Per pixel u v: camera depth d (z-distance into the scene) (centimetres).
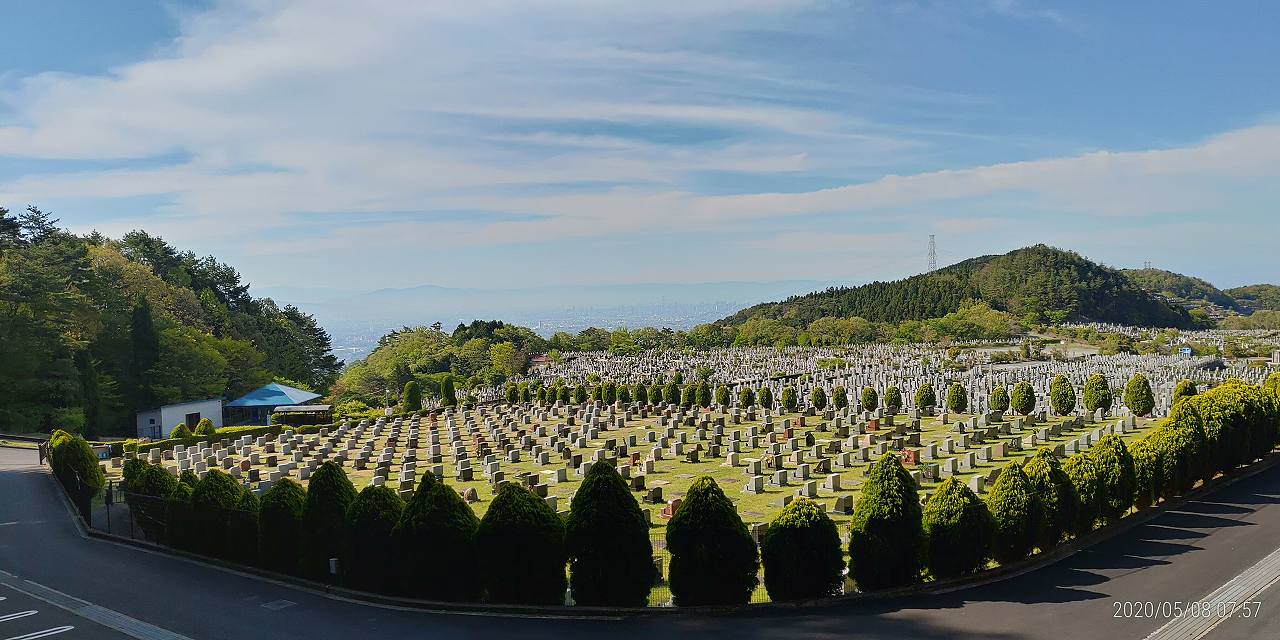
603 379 10125
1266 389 4322
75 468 3747
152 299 8444
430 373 11162
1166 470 2939
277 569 2433
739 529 2016
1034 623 1850
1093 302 19750
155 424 7031
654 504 3500
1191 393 5181
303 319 14112
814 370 9994
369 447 5356
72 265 7419
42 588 2323
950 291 19900
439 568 2084
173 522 2769
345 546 2256
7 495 3878
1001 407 6044
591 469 2091
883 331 15625
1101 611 1923
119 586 2338
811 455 4459
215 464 5100
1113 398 6294
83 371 6594
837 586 2048
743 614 1944
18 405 6262
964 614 1916
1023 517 2267
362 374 11388
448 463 4872
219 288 12469
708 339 15062
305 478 4544
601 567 2005
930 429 5497
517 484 2120
